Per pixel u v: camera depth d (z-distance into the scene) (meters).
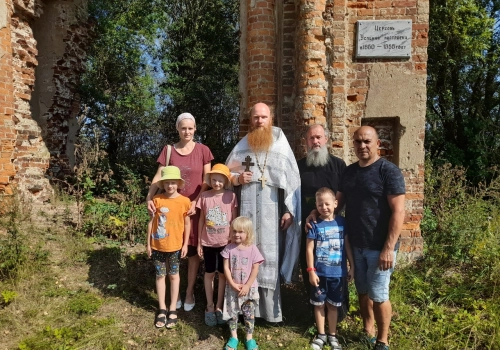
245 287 3.51
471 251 4.99
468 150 11.80
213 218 3.81
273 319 3.79
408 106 5.53
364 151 3.39
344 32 5.37
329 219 3.62
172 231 3.85
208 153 4.21
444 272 5.07
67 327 3.67
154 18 13.96
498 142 11.69
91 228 5.96
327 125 5.40
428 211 6.68
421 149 5.55
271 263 3.79
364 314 3.73
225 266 3.59
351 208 3.51
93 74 13.52
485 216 6.20
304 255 4.07
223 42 14.98
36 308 3.95
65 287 4.40
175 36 15.34
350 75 5.55
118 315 3.95
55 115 9.63
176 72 15.15
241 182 3.84
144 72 14.45
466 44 11.60
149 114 14.17
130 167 12.38
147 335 3.67
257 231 3.83
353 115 5.58
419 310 4.20
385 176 3.33
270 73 5.56
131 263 4.97
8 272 4.47
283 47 5.57
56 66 9.62
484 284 4.51
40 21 9.58
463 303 4.27
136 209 6.50
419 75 5.52
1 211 6.07
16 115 7.68
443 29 11.59
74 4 9.88
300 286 4.67
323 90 5.28
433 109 13.11
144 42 14.17
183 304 4.20
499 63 12.39
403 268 5.12
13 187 6.75
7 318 3.72
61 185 8.81
